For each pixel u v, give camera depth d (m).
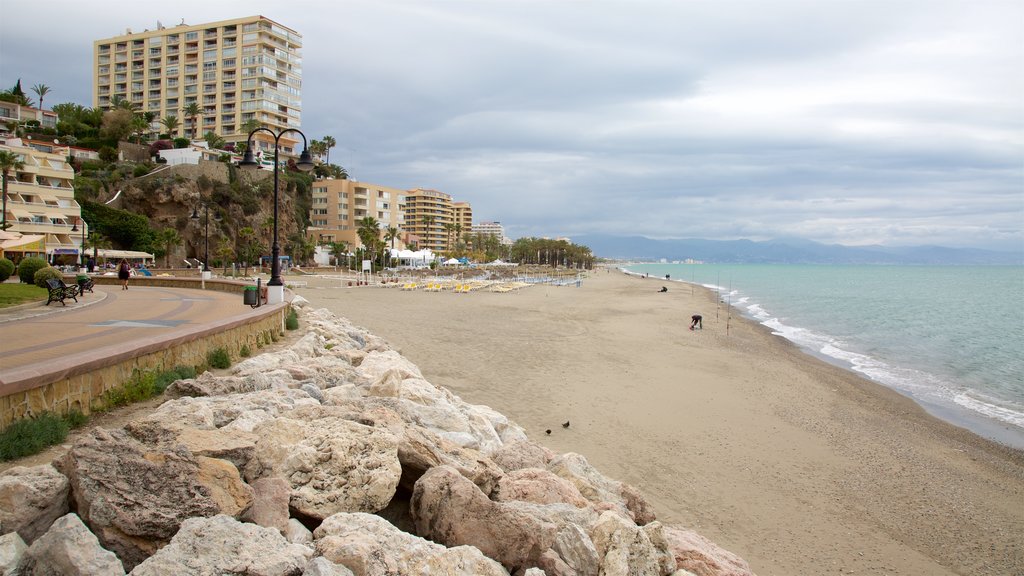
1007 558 10.02
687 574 6.23
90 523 3.99
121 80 124.06
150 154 96.69
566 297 65.62
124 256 66.94
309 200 125.31
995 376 27.38
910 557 9.85
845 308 65.56
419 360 21.50
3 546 3.65
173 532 4.11
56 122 96.50
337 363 12.55
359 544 4.36
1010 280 151.75
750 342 35.06
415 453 6.29
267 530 4.29
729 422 16.75
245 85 116.88
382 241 116.88
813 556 9.59
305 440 5.86
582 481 7.77
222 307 20.27
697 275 196.75
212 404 7.05
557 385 19.30
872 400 21.50
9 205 56.94
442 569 4.59
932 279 159.12
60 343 11.43
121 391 7.70
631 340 32.22
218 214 91.06
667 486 11.80
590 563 5.51
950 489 12.94
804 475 13.14
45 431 5.92
